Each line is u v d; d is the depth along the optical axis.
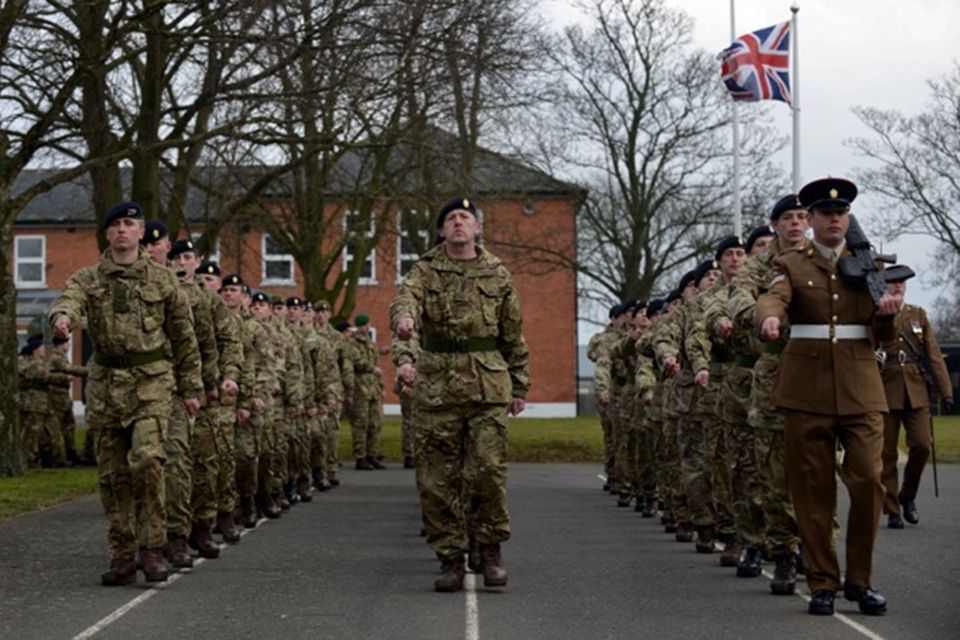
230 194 32.94
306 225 37.94
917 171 54.72
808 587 11.45
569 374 65.38
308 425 21.94
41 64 27.20
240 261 36.81
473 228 12.20
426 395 12.11
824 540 11.05
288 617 10.72
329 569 13.52
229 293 16.81
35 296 65.94
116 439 12.27
